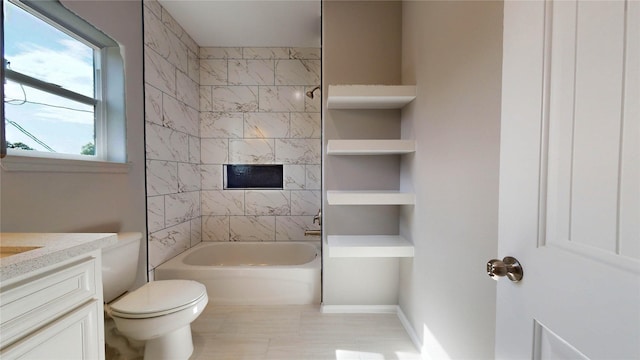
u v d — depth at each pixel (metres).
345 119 1.94
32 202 1.20
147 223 2.01
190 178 2.66
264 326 1.85
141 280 1.94
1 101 1.09
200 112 2.86
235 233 2.91
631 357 0.38
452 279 1.18
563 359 0.49
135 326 1.31
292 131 2.91
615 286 0.40
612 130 0.41
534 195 0.56
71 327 0.76
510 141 0.63
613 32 0.41
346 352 1.58
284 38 2.71
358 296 2.03
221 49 2.85
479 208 0.98
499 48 0.87
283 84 2.90
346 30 1.92
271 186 2.94
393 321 1.91
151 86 2.05
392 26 1.92
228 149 2.89
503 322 0.65
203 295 1.51
